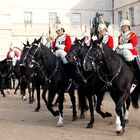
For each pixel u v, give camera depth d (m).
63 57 11.59
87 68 9.81
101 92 10.96
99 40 9.98
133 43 10.65
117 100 10.44
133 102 11.29
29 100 17.59
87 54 9.90
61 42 12.11
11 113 14.11
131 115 13.29
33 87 17.39
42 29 42.03
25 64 11.80
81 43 11.30
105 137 9.68
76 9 51.28
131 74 10.32
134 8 46.41
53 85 11.34
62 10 50.94
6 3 46.56
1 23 39.59
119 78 10.05
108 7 51.97
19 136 9.90
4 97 20.20
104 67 10.09
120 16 50.62
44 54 11.27
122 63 10.28
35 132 10.43
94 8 51.75
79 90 12.40
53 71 11.27
